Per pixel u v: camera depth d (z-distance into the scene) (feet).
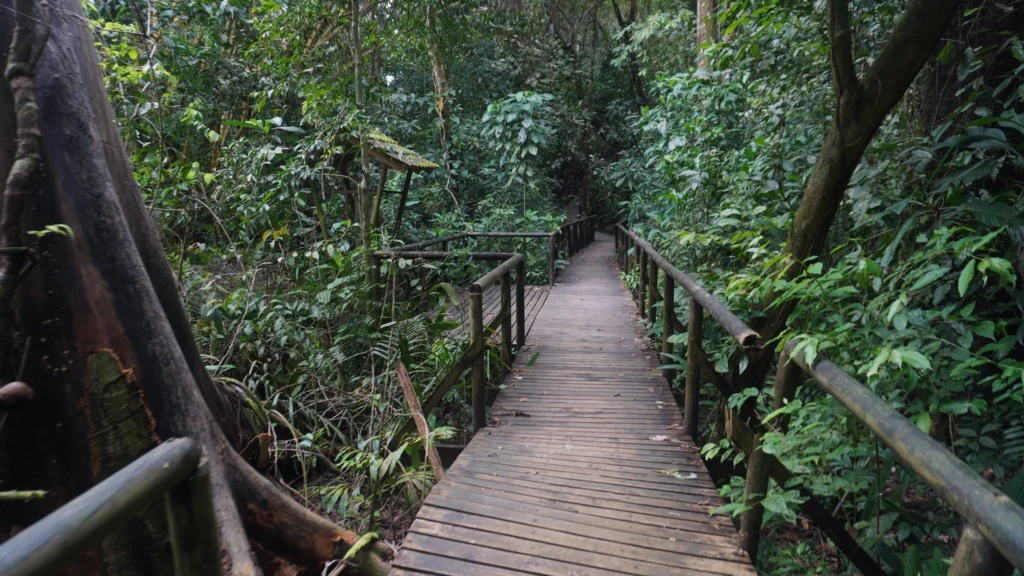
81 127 5.94
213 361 11.46
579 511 7.75
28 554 1.98
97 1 17.21
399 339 11.73
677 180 19.20
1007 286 7.77
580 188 54.70
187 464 2.94
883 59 7.71
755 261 10.41
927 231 8.14
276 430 11.32
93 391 5.47
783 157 12.80
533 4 46.75
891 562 6.42
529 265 28.45
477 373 10.77
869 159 9.75
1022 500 5.42
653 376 13.75
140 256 6.58
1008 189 8.07
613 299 23.93
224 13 19.04
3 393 4.71
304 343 12.26
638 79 50.52
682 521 7.48
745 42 13.35
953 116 8.58
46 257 5.38
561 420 11.17
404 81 33.27
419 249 17.83
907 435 3.45
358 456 8.77
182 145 18.13
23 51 5.33
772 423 7.45
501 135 29.55
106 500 2.37
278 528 6.39
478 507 7.86
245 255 14.26
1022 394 6.48
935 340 6.44
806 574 7.56
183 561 3.16
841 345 6.53
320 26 18.25
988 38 9.15
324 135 15.94
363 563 6.47
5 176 5.47
